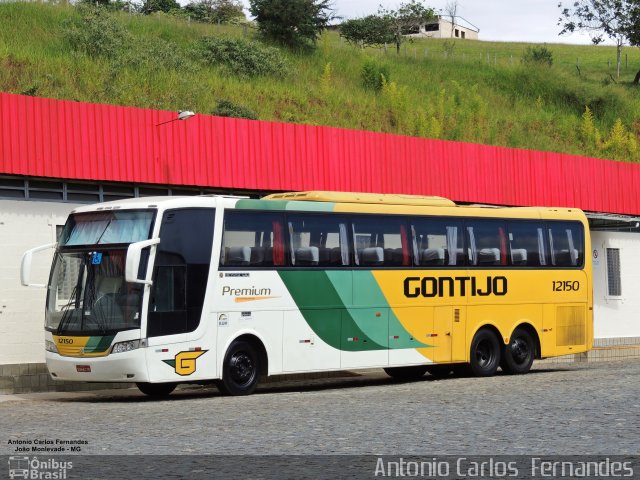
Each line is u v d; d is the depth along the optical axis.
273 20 75.69
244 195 33.84
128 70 51.78
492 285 31.03
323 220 27.12
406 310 28.75
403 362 28.61
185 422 18.59
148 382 23.42
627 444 15.31
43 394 26.31
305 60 74.06
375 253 28.17
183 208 24.34
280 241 26.14
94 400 24.64
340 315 27.20
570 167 45.50
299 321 26.31
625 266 47.69
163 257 23.81
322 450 14.97
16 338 27.34
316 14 76.44
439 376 32.59
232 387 24.97
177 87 52.03
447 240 30.03
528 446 15.20
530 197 43.66
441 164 39.97
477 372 30.55
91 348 23.45
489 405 20.88
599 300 46.31
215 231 24.81
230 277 24.98
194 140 31.66
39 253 27.89
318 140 35.44
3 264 27.17
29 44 52.19
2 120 27.17
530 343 32.03
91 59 52.41
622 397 21.98
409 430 17.08
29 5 57.69
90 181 29.23
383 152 37.69
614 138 76.19
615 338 44.66
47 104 28.16
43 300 28.02
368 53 83.75
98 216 24.47
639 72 107.38
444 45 110.00
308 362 26.48
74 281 24.16
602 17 113.31
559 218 33.28
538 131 75.62
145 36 61.94
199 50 63.31
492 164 42.16
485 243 31.02
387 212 28.66
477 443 15.55
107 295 23.64
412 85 76.94
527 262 32.09
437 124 63.97
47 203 28.17
